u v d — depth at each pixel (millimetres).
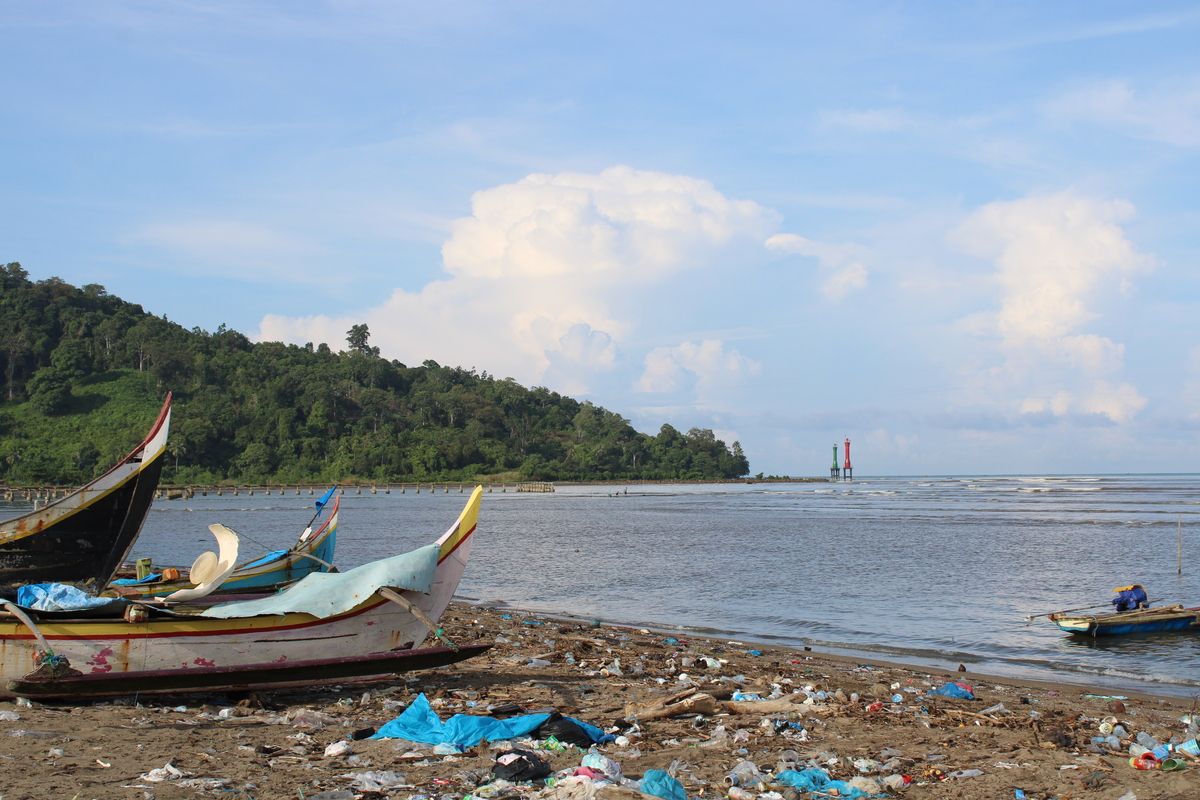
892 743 12109
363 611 14344
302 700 13852
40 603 13078
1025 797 9891
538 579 37219
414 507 102750
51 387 172625
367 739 11383
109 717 12281
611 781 9133
